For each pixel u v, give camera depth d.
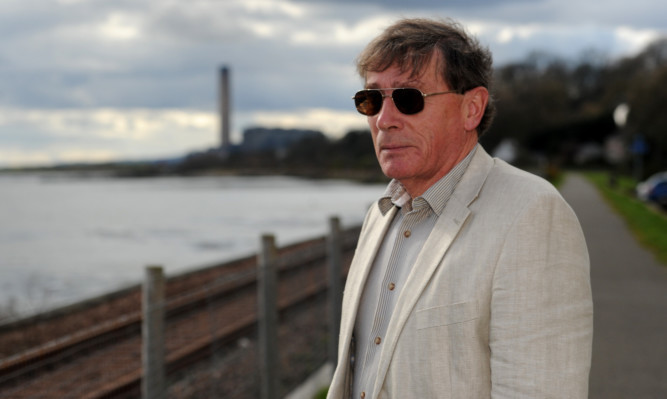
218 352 7.46
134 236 32.62
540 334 1.50
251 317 8.76
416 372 1.61
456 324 1.58
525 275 1.53
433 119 1.78
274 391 5.30
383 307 1.79
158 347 3.99
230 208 56.72
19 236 33.06
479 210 1.67
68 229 37.31
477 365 1.57
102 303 9.29
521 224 1.57
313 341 8.04
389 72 1.81
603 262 12.39
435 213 1.77
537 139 94.12
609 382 5.61
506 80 96.81
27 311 9.04
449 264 1.63
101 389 5.33
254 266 13.66
